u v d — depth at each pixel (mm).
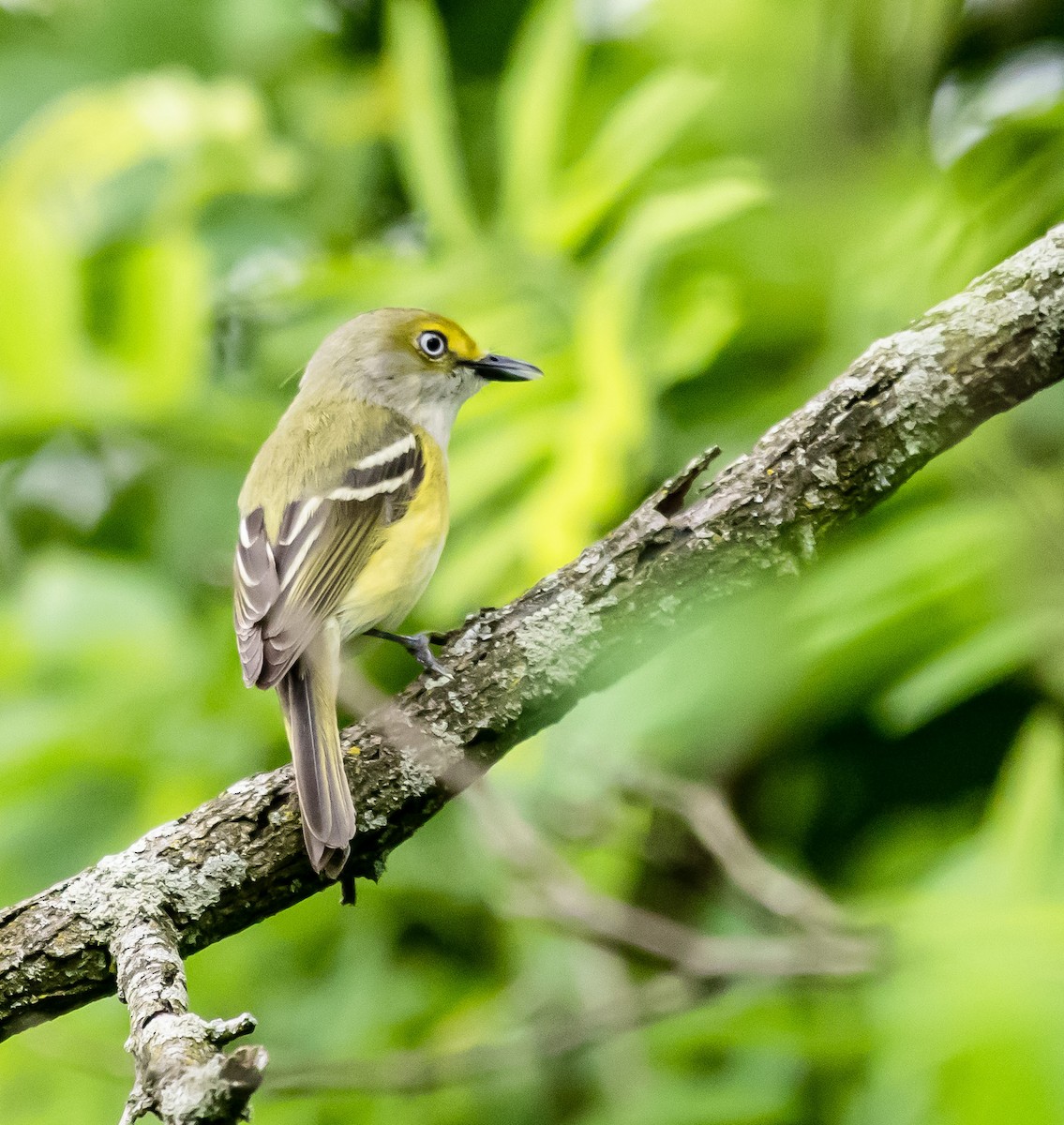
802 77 9695
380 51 11453
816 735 9258
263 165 10203
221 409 10000
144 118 9922
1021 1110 6699
